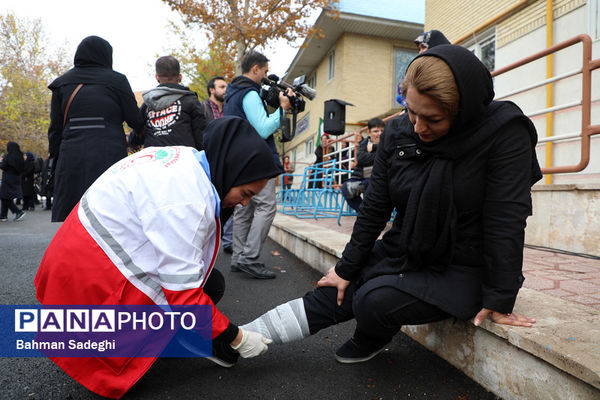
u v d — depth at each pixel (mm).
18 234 6008
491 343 1496
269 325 1663
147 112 3105
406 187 1462
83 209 1396
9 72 24141
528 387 1316
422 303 1429
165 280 1297
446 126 1259
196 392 1525
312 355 1869
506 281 1325
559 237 3148
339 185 6078
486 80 1209
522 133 1309
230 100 3162
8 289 2875
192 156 1447
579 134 3006
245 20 11266
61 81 2719
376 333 1577
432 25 8555
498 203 1312
